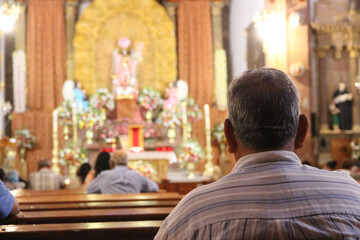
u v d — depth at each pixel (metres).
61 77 19.91
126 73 19.53
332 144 18.72
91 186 7.36
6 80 19.72
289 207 2.02
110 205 4.93
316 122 18.67
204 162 19.70
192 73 20.39
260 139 2.13
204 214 2.05
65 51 20.20
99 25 20.45
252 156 2.15
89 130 18.16
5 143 16.41
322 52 19.03
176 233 2.09
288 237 1.97
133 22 20.67
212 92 20.47
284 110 2.12
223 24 20.83
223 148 19.66
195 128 20.03
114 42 20.53
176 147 18.48
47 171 11.66
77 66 20.23
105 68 20.39
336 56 19.09
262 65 19.39
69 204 5.16
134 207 4.95
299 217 2.00
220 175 14.37
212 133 19.88
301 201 2.04
